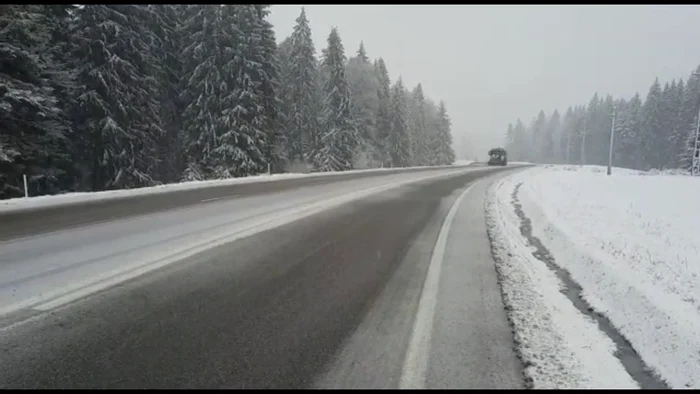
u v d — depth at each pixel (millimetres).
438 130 72375
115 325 3582
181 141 25938
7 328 3445
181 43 26359
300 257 5957
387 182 19219
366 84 46312
